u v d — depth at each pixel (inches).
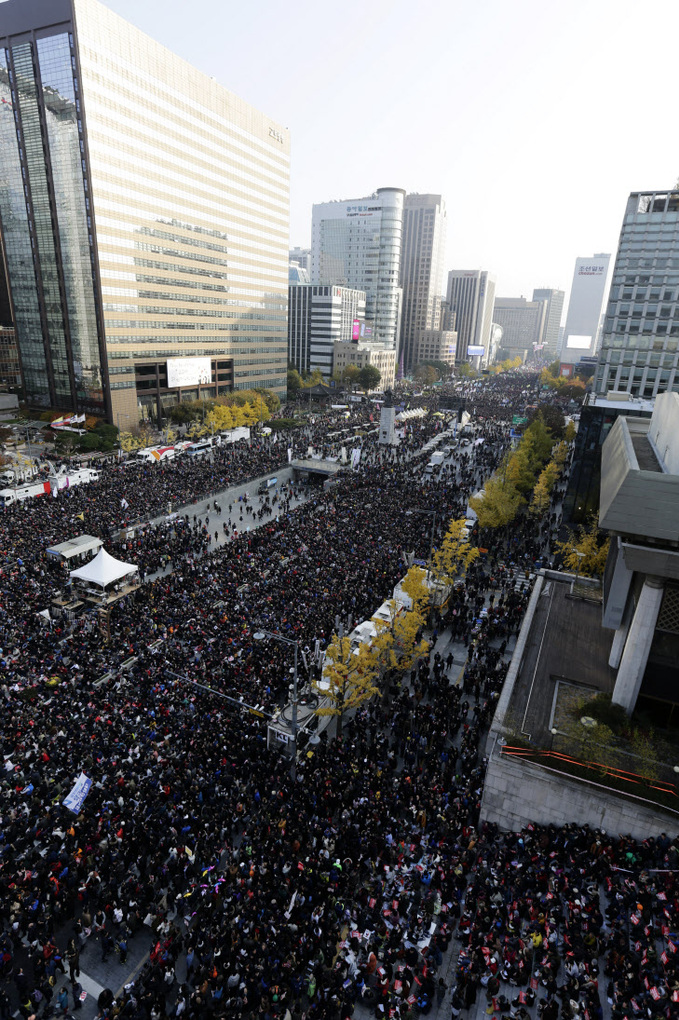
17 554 1898.4
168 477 2918.3
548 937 714.8
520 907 756.6
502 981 685.9
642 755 919.7
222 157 4970.5
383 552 2005.4
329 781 1003.9
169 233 4451.3
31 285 4151.1
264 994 672.4
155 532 2165.4
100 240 3801.7
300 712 1176.8
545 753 907.4
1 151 3917.3
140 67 3944.4
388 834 897.5
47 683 1245.1
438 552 1726.1
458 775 1045.2
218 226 5034.5
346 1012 661.9
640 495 896.3
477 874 832.9
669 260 3602.4
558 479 3339.1
